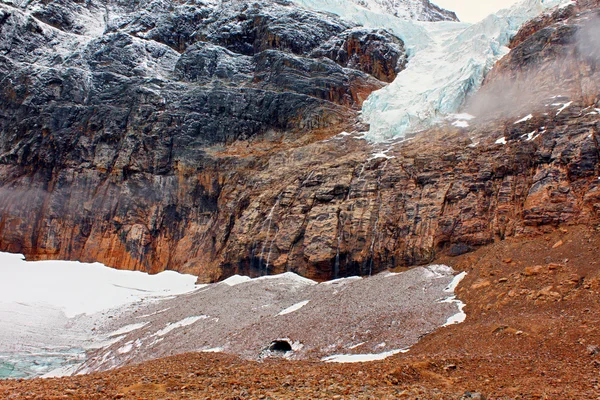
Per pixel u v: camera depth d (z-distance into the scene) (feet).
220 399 39.93
